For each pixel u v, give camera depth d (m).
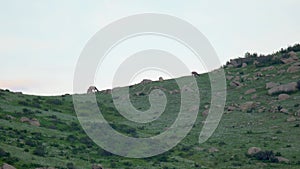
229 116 132.12
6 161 73.56
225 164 89.31
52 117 118.25
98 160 87.38
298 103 128.62
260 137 107.50
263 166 86.31
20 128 100.62
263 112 129.25
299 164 86.19
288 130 109.94
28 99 135.75
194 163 90.19
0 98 127.38
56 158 82.31
